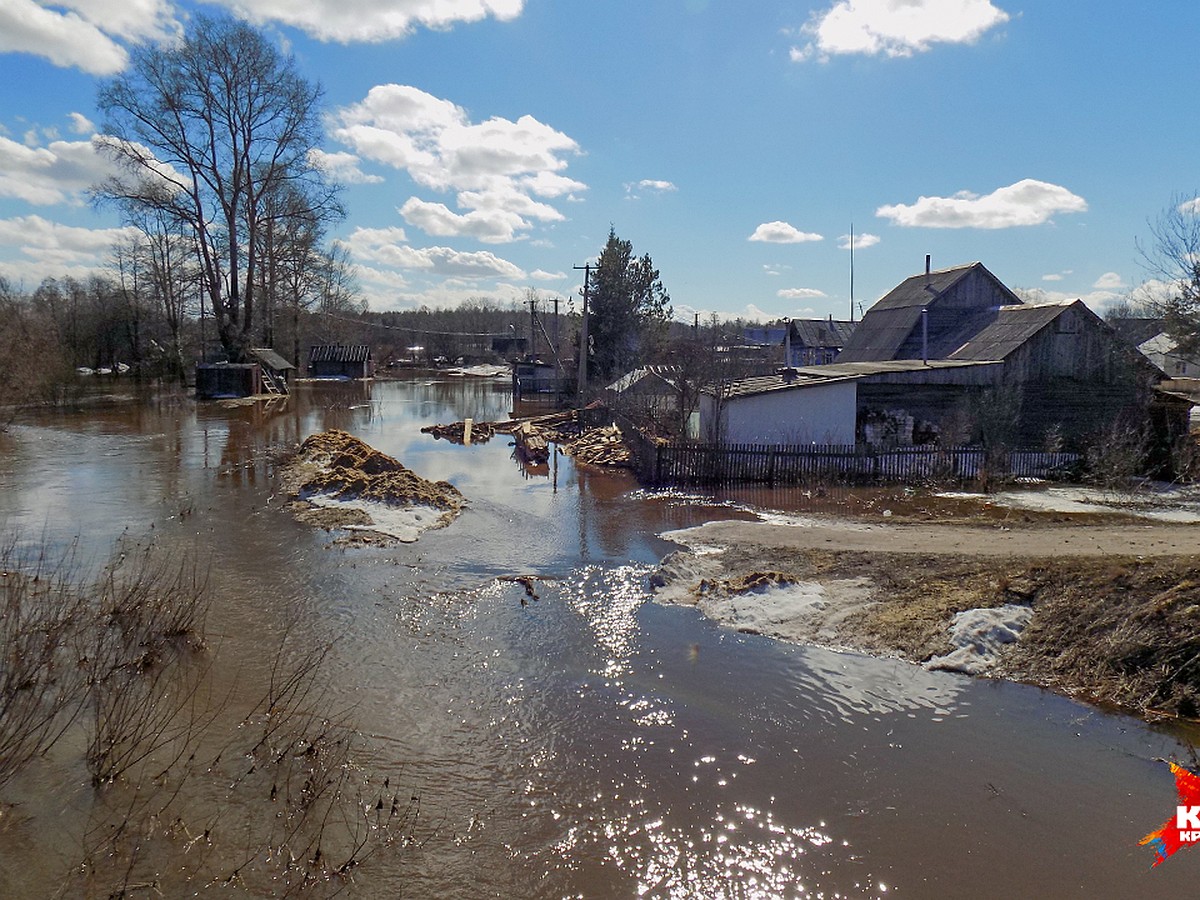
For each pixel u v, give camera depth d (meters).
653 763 7.60
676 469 21.45
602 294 48.41
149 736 7.63
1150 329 44.47
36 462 23.56
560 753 7.75
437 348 104.69
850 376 24.08
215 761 7.31
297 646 10.06
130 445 27.45
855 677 9.55
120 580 12.20
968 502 19.11
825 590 12.02
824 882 6.01
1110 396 25.16
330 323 81.56
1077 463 22.16
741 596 11.91
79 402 42.09
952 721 8.55
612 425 31.72
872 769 7.58
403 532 15.72
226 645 10.00
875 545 14.12
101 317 62.84
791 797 7.09
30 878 5.70
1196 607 9.45
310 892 5.75
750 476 21.56
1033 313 26.45
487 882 5.94
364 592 12.14
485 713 8.51
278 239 54.34
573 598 12.11
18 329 37.62
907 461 21.69
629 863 6.19
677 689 9.16
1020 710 8.81
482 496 19.94
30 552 13.84
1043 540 14.25
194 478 21.16
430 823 6.61
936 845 6.46
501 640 10.46
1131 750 7.98
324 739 7.83
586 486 21.48
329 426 35.19
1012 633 10.21
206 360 54.53
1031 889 5.97
